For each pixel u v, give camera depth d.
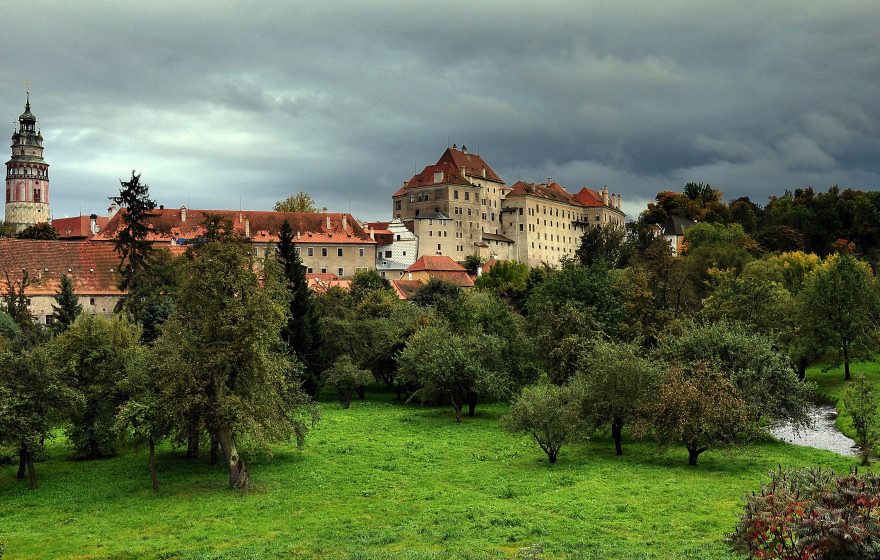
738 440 49.12
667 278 95.06
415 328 85.38
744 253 129.75
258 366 44.62
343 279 168.50
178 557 32.03
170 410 42.97
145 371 49.88
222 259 45.03
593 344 63.94
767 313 80.31
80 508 40.94
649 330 77.19
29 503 42.16
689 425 47.69
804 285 89.19
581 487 42.44
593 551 29.47
